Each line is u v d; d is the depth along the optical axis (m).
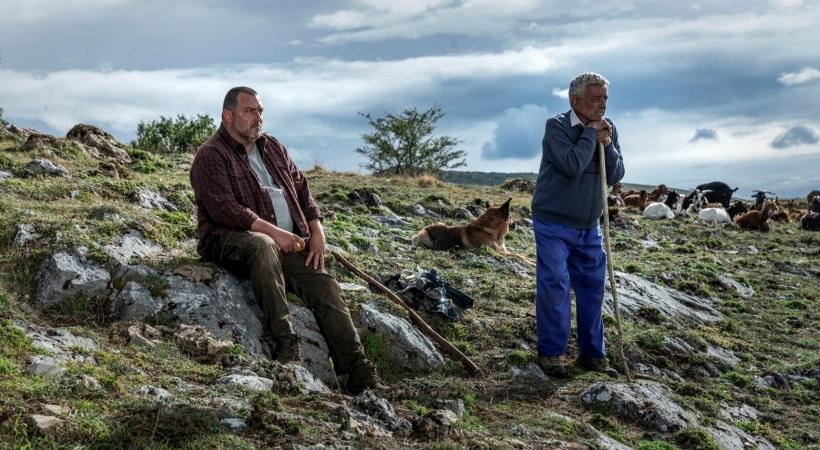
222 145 5.97
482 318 7.46
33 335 4.77
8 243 6.11
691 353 7.80
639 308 8.97
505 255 10.88
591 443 4.89
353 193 15.11
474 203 18.08
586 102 6.14
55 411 3.66
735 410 6.48
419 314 7.09
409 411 4.90
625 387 5.95
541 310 6.42
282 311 5.62
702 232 20.89
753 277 13.89
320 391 4.88
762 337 9.60
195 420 3.83
